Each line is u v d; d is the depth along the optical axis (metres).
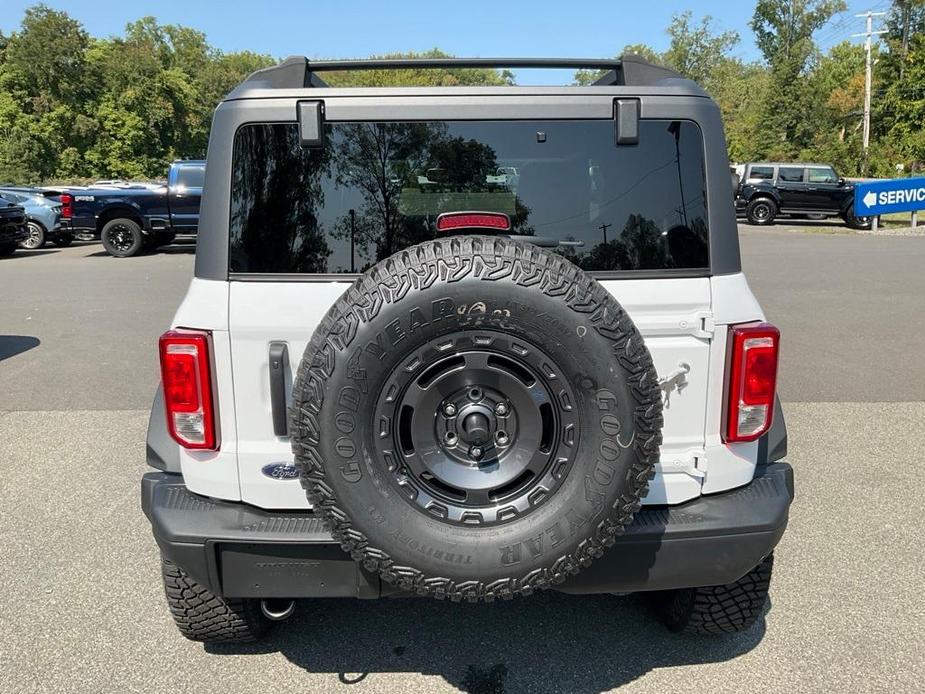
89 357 7.63
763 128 46.50
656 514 2.40
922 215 28.00
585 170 2.39
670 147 2.38
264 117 2.33
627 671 2.83
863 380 6.67
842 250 16.86
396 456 2.08
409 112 2.35
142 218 16.66
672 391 2.38
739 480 2.49
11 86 53.25
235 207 2.33
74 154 53.78
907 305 10.07
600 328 2.00
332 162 2.36
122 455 5.06
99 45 58.56
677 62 60.75
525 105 2.36
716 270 2.38
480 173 2.40
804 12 55.50
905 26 39.59
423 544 2.08
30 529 4.00
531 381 2.07
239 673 2.82
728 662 2.88
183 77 62.69
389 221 2.39
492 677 2.80
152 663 2.88
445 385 2.07
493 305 1.98
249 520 2.37
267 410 2.34
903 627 3.10
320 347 2.02
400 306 1.98
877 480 4.60
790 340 8.12
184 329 2.33
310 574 2.35
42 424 5.66
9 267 14.88
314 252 2.37
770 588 3.40
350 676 2.80
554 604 3.29
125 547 3.80
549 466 2.11
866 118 39.91
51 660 2.89
